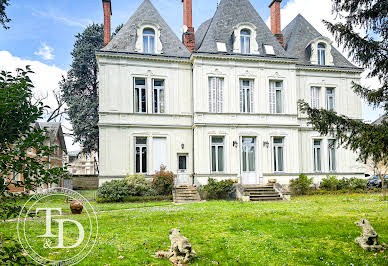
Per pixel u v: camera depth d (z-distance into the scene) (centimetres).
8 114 431
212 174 2217
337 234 941
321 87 2586
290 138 2386
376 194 2275
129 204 1870
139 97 2294
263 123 2345
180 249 697
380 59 1048
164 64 2330
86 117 3769
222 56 2291
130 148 2214
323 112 1061
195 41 2800
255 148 2336
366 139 997
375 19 1045
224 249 797
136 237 907
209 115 2264
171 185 2119
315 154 2550
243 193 2028
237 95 2327
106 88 2211
